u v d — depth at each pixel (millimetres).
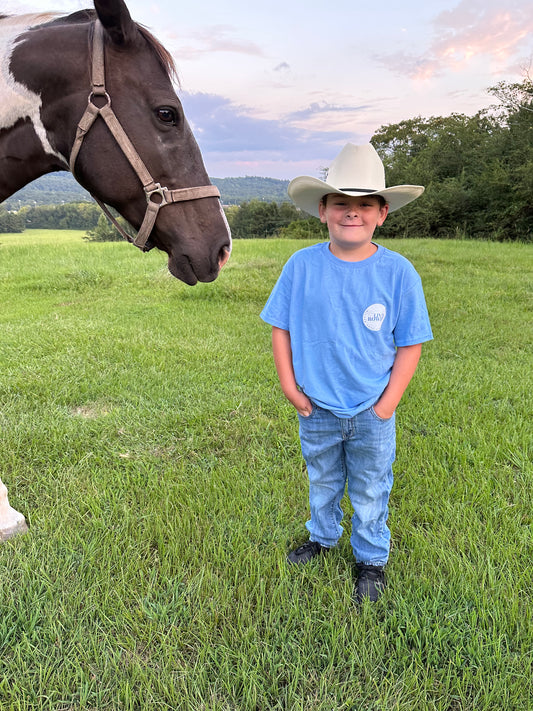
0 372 3947
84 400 3521
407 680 1424
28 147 1834
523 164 20359
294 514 2205
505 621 1590
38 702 1368
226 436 2984
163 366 4160
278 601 1703
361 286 1571
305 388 1666
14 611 1668
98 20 1701
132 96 1695
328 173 1650
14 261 10930
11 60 1739
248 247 12523
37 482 2420
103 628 1602
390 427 1669
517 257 10789
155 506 2256
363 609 1672
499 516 2160
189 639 1578
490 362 4281
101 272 9086
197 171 1809
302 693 1389
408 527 2094
